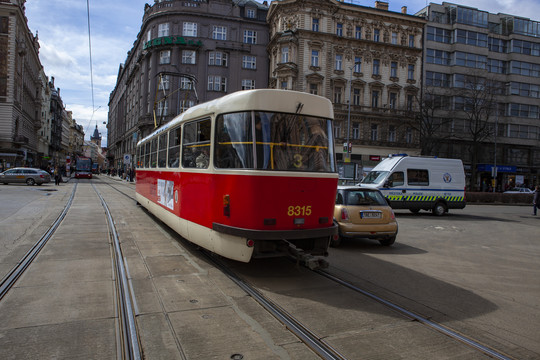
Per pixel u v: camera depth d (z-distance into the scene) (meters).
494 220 16.95
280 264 6.77
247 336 3.76
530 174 50.16
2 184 30.45
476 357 3.47
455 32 45.16
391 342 3.73
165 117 43.75
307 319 4.26
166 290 5.11
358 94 41.38
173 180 8.08
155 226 10.38
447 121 41.41
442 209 17.66
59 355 3.28
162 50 44.69
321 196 5.98
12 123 41.97
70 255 6.90
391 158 17.58
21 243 7.80
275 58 41.56
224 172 5.83
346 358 3.37
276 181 5.58
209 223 6.14
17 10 42.06
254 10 45.84
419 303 5.00
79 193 22.34
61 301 4.59
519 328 4.23
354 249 8.86
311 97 6.12
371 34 41.75
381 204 9.17
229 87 44.34
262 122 5.68
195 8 43.84
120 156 78.69
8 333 3.69
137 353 3.32
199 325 3.99
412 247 9.41
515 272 7.05
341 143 40.53
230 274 5.97
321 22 39.78
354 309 4.64
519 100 49.31
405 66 43.12
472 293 5.57
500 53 49.06
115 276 5.71
